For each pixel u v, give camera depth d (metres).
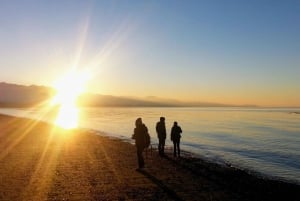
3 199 12.44
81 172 17.06
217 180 15.59
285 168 23.47
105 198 12.52
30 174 16.62
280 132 56.62
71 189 13.79
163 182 14.94
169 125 69.69
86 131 45.88
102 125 62.47
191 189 13.82
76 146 27.73
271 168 23.28
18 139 33.03
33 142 30.44
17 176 16.19
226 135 48.62
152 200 12.25
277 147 36.00
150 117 103.50
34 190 13.65
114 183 14.73
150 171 17.33
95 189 13.77
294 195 13.90
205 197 12.70
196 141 39.44
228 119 103.31
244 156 28.64
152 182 14.92
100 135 41.34
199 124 75.12
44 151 24.64
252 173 20.52
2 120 69.19
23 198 12.56
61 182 14.96
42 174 16.61
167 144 34.34
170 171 17.42
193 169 18.09
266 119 106.56
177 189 13.77
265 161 26.38
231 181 15.56
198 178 15.91
